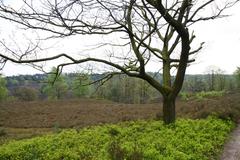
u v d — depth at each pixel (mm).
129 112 47281
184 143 14016
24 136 32156
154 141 14242
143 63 16594
